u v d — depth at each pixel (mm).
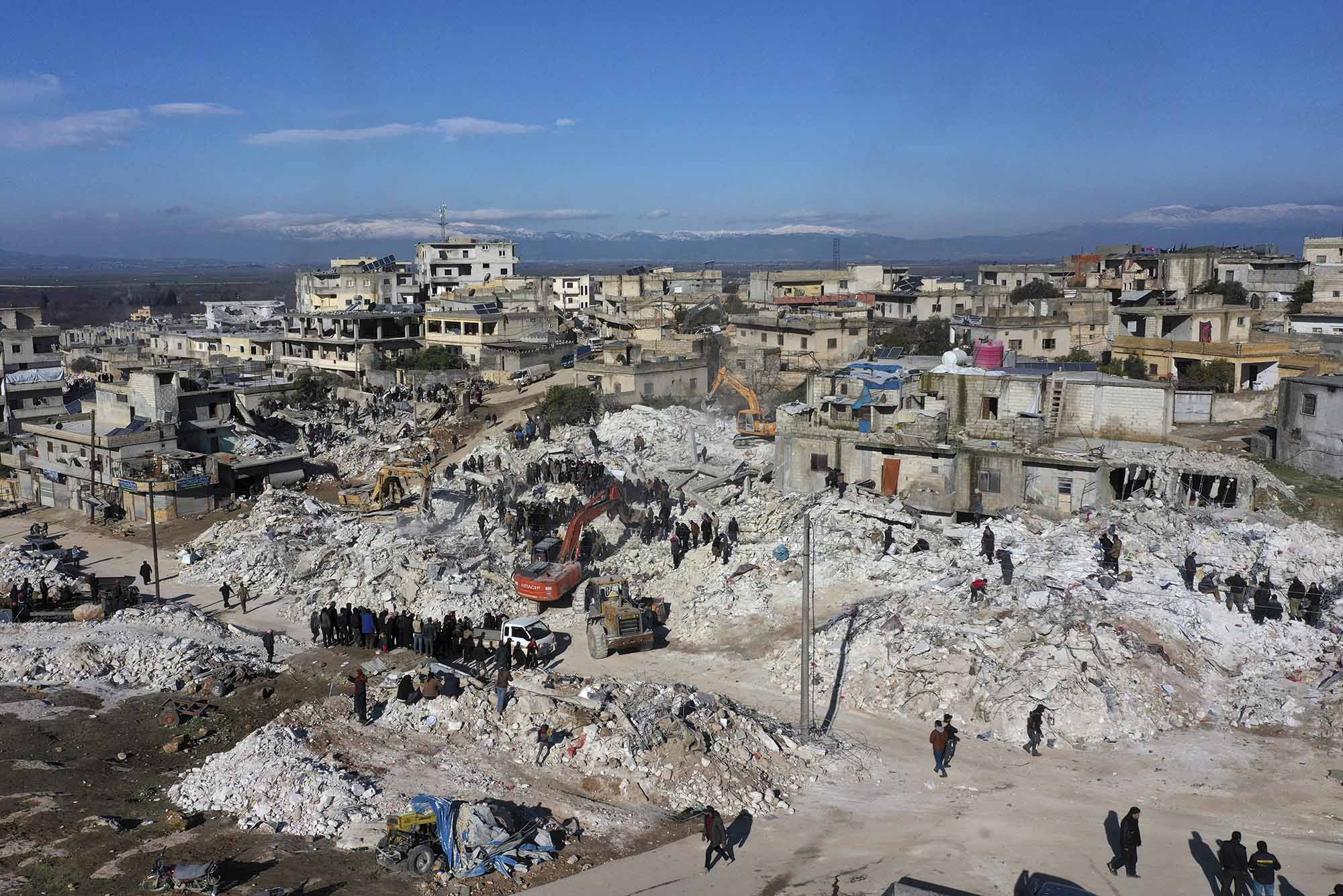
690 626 49781
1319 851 29969
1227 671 41125
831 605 49281
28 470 88500
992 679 40188
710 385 108312
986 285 171125
